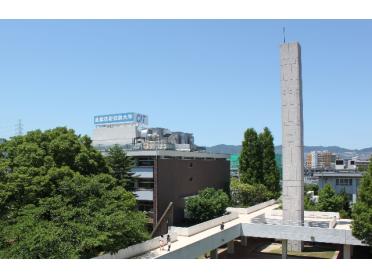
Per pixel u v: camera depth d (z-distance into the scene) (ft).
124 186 141.38
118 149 145.79
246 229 141.79
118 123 212.02
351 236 123.54
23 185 92.12
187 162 168.45
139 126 209.87
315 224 140.05
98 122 218.18
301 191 140.77
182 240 115.34
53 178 97.40
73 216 88.07
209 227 135.85
